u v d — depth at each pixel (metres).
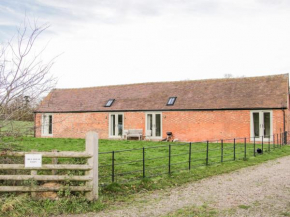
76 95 33.22
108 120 29.47
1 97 7.52
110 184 8.86
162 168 11.90
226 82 27.45
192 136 25.92
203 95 26.89
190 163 13.13
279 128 22.89
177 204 7.64
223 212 6.91
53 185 7.71
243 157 15.30
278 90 24.23
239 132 24.28
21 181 7.87
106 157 14.39
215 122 25.16
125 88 31.62
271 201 7.71
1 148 7.88
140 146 20.48
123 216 6.81
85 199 7.59
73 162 9.91
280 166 13.18
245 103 24.34
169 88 29.34
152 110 27.45
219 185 9.66
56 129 31.98
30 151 8.09
